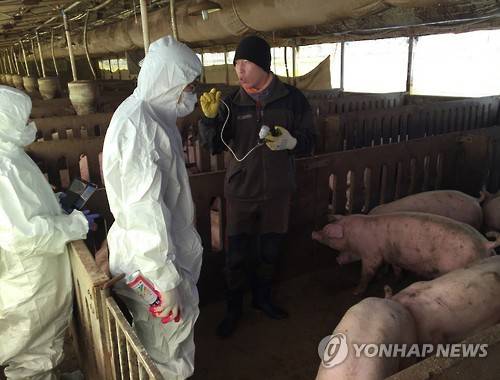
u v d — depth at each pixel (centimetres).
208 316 280
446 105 530
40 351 183
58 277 178
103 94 687
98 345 161
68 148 325
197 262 183
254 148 232
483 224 346
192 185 267
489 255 251
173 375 177
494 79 827
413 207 319
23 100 167
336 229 298
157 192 147
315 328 264
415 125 507
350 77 1055
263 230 252
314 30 548
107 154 147
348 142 452
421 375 110
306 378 225
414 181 367
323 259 332
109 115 457
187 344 183
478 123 570
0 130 163
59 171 328
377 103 636
